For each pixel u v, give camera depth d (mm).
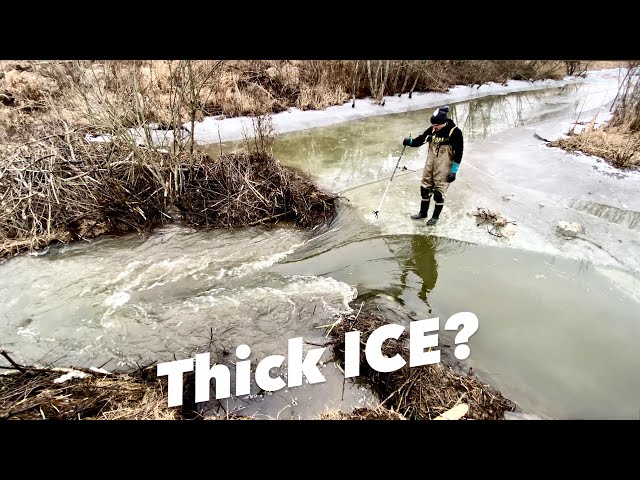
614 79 19344
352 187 6801
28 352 3688
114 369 3531
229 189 6102
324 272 4781
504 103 13438
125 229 5535
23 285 4523
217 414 3084
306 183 6672
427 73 12961
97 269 4828
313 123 10102
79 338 3859
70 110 6027
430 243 5270
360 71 12258
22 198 5152
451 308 4148
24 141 5922
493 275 4664
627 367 3498
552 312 4105
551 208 6070
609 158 7492
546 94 15352
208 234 5566
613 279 4598
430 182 5391
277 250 5238
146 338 3855
